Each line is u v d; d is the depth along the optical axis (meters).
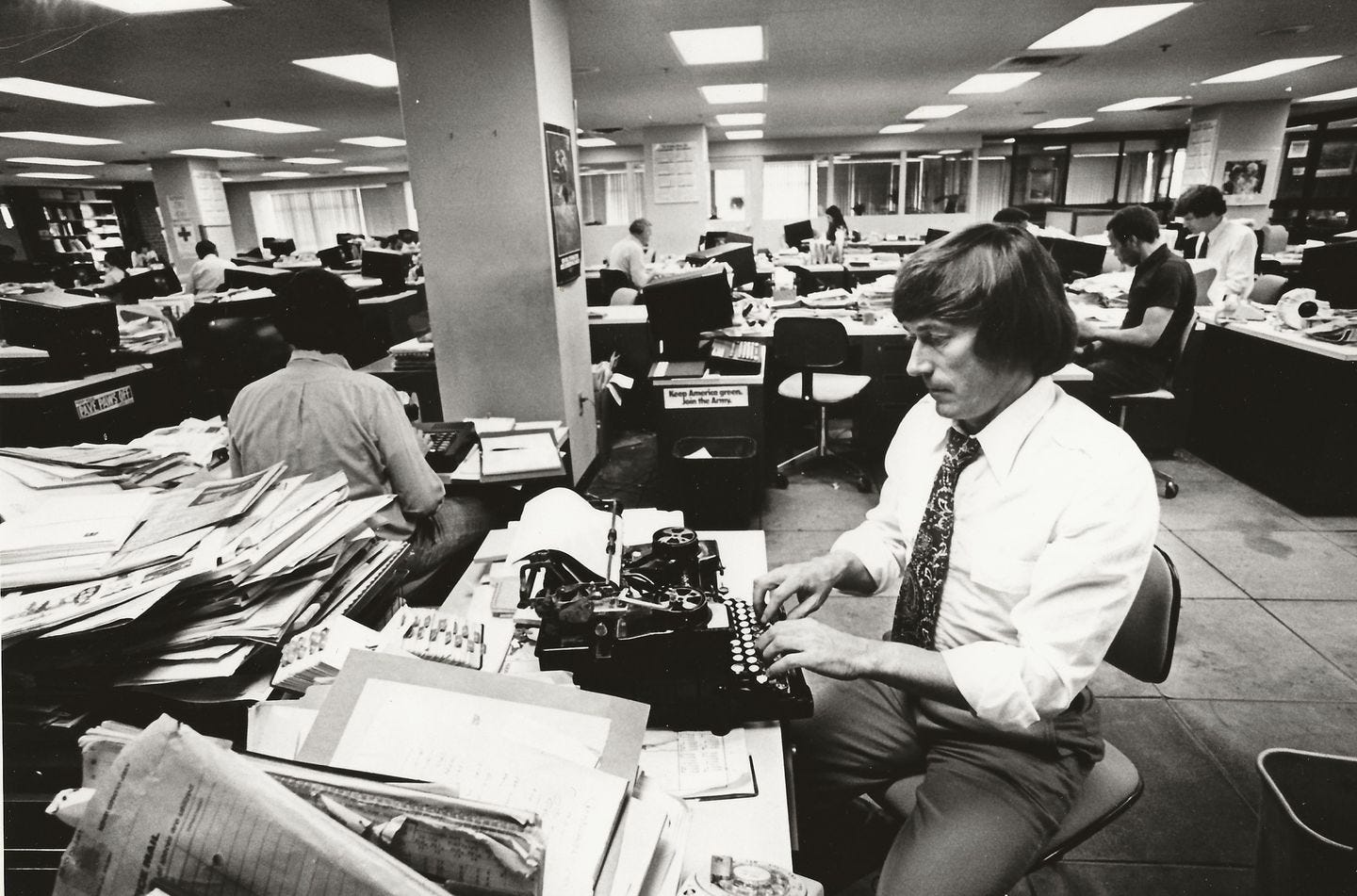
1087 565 0.97
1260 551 3.02
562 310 3.50
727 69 6.65
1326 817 1.23
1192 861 1.64
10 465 1.27
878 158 14.93
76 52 4.58
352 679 0.77
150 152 10.96
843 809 1.39
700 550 1.29
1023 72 7.21
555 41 3.38
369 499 1.26
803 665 0.99
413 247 11.20
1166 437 4.12
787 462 3.95
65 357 3.34
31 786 0.94
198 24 4.23
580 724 0.79
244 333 3.50
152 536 1.05
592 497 1.49
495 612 1.36
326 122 8.82
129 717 0.99
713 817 0.94
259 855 0.46
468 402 3.57
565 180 3.54
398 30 3.10
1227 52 6.35
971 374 1.01
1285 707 2.12
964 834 1.01
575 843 0.66
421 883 0.46
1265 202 10.15
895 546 1.34
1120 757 1.25
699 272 3.47
